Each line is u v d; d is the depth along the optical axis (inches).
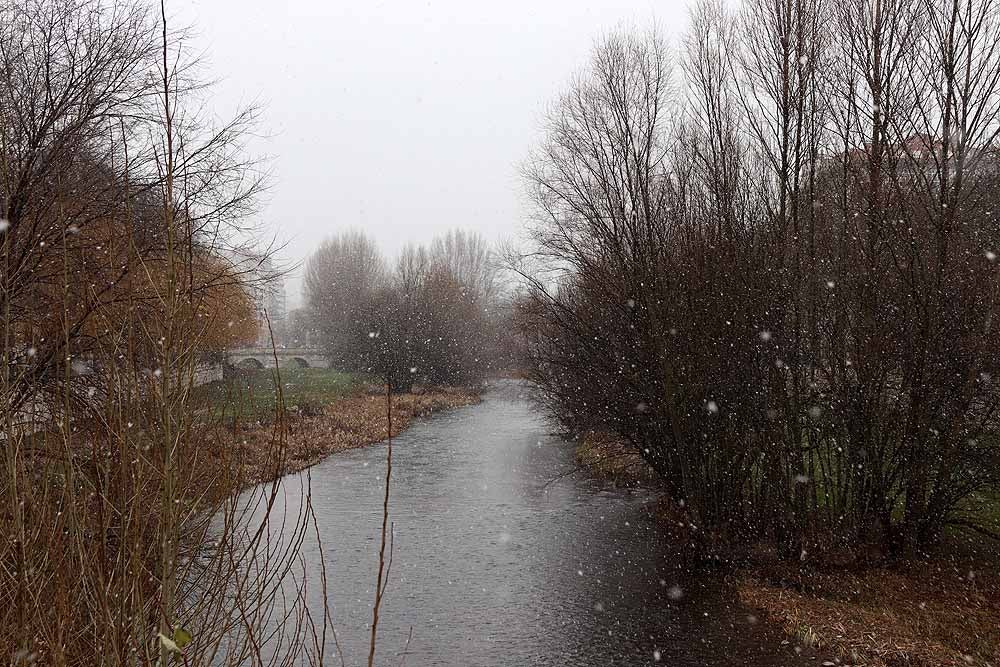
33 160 370.6
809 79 506.9
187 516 140.6
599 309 628.1
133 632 123.5
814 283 496.1
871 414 483.5
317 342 3230.8
